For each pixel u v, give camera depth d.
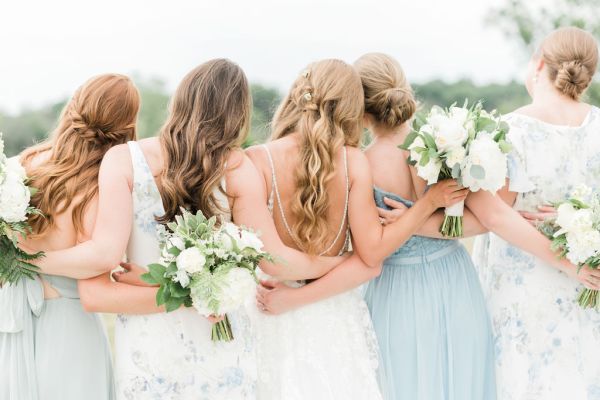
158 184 2.99
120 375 3.05
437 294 3.35
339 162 3.17
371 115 3.34
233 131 3.02
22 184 2.87
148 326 3.03
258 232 2.89
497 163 3.04
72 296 3.11
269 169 3.13
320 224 3.13
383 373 3.35
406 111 3.28
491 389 3.43
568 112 3.36
